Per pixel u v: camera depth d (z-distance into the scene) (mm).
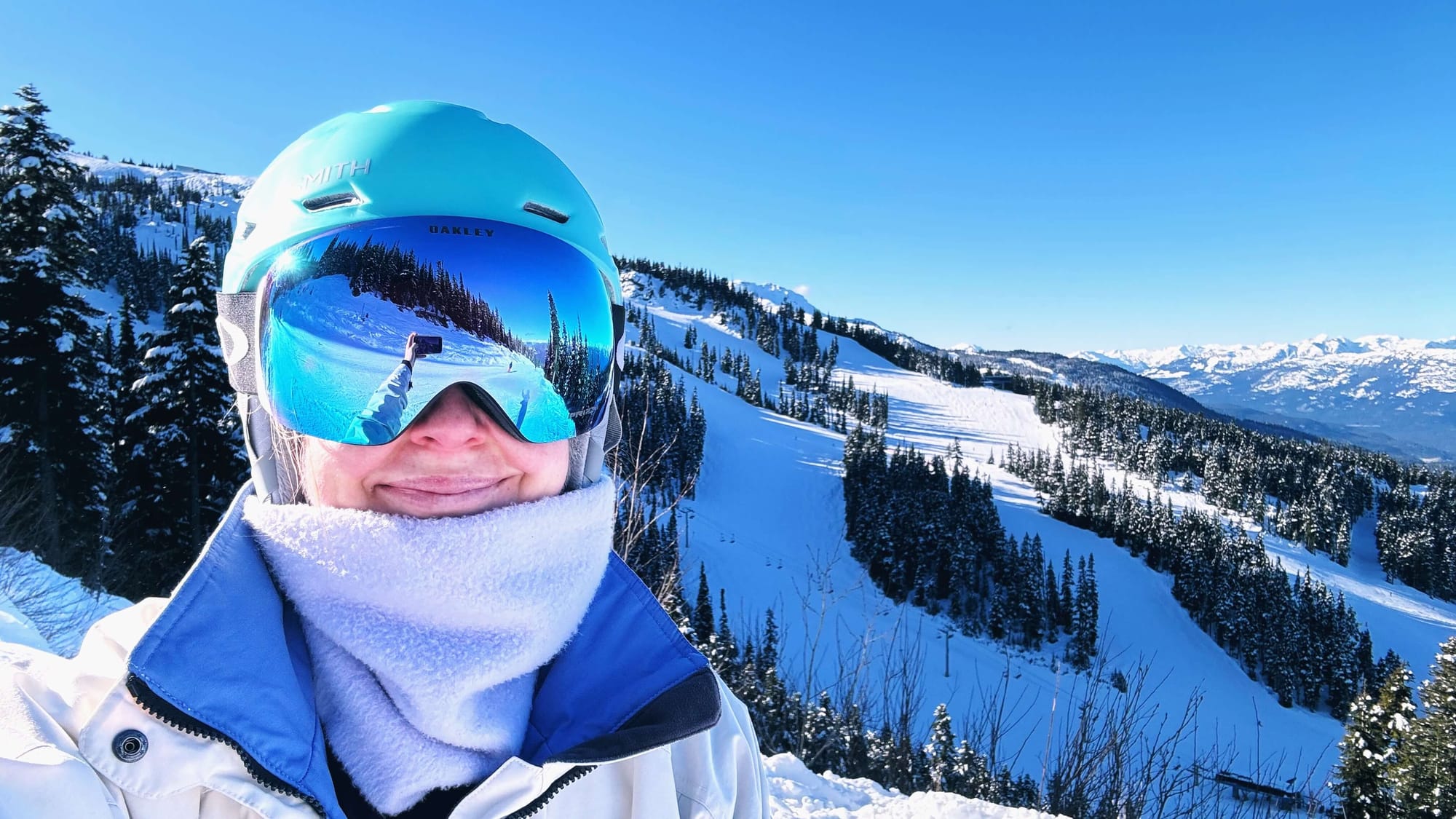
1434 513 98125
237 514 872
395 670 792
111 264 95500
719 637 7793
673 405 76625
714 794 1031
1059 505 86750
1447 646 16500
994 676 29375
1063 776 4688
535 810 854
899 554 60406
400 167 936
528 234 1009
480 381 892
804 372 150125
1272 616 59531
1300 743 34656
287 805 720
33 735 625
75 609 10961
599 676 1007
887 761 5594
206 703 697
